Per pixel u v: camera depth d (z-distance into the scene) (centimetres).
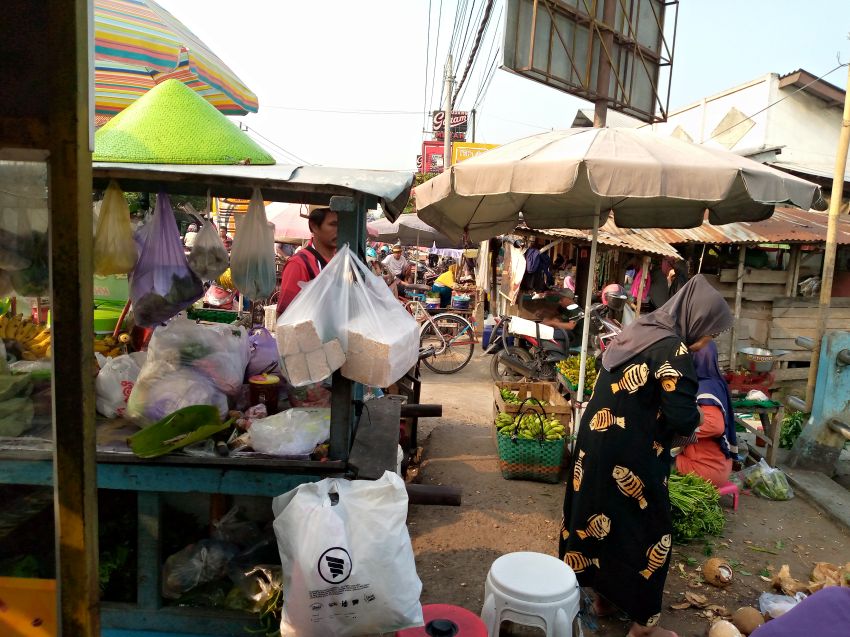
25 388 148
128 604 253
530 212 588
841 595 153
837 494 499
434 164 2592
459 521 438
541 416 521
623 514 301
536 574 267
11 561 145
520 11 644
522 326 798
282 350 220
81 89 117
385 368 224
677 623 333
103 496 289
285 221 912
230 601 254
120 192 247
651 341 299
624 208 565
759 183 370
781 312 893
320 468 233
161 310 271
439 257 2625
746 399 562
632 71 802
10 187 128
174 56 390
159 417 257
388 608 210
